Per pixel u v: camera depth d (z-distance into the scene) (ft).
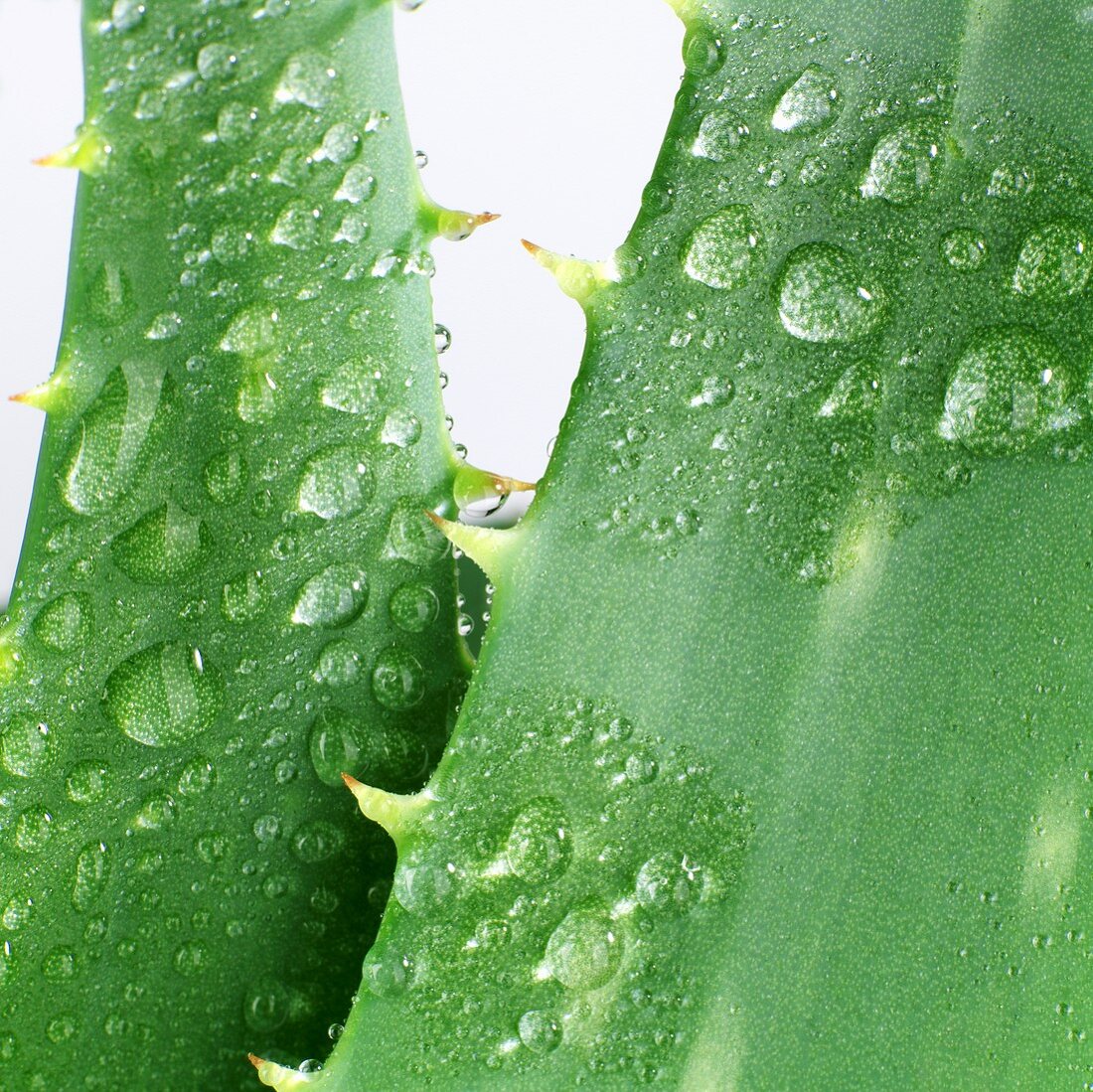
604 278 0.56
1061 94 0.57
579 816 0.56
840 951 0.56
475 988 0.56
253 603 0.59
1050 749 0.56
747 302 0.56
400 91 0.59
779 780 0.57
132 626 0.59
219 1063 0.60
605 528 0.56
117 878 0.60
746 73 0.57
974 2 0.57
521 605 0.56
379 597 0.60
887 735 0.57
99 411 0.58
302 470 0.59
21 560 0.58
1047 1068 0.56
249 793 0.60
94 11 0.58
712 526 0.56
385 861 0.61
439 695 0.60
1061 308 0.57
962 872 0.56
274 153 0.58
